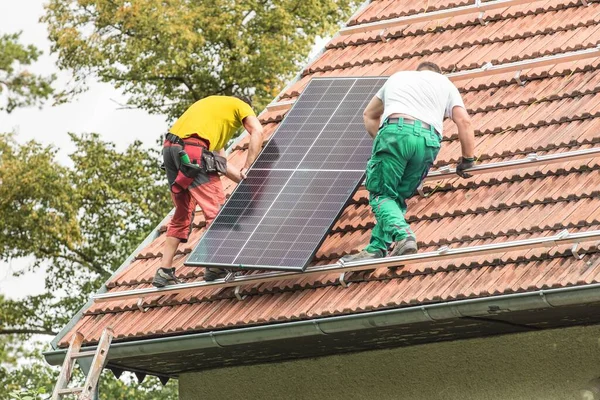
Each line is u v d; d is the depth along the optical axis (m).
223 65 48.56
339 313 15.03
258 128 16.84
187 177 16.58
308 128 17.56
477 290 14.35
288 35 49.06
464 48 18.70
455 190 16.31
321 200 16.19
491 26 18.97
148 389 41.75
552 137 16.20
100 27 47.53
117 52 47.50
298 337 15.38
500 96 17.45
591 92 16.70
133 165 48.94
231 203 16.72
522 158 16.09
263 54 47.91
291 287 15.81
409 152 15.22
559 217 14.95
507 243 14.62
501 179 16.11
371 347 16.58
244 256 15.80
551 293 13.86
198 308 16.23
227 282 16.11
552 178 15.75
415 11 20.00
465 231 15.49
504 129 16.77
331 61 19.69
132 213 48.94
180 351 16.09
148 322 16.33
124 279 17.38
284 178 16.81
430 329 15.41
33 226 46.38
